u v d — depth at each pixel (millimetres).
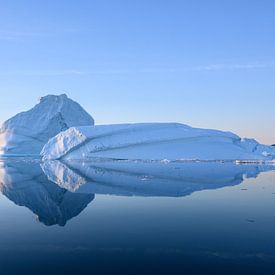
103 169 42000
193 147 63281
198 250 10148
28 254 9992
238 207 16344
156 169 41094
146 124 68250
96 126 69000
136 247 10477
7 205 17734
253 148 65188
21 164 55188
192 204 17250
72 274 8594
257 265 9008
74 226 13086
